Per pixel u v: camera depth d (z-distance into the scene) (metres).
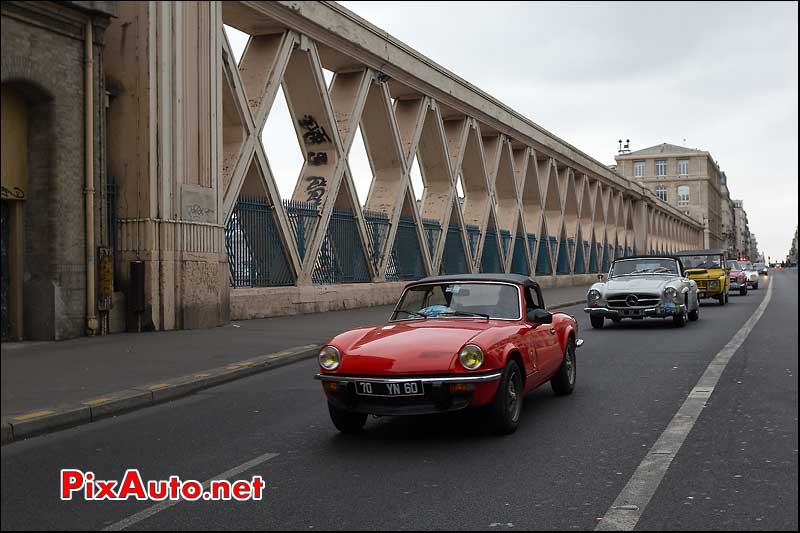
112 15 14.16
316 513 4.82
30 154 13.38
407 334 7.04
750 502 4.87
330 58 23.00
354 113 23.52
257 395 9.17
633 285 17.55
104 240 14.23
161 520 4.79
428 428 7.25
